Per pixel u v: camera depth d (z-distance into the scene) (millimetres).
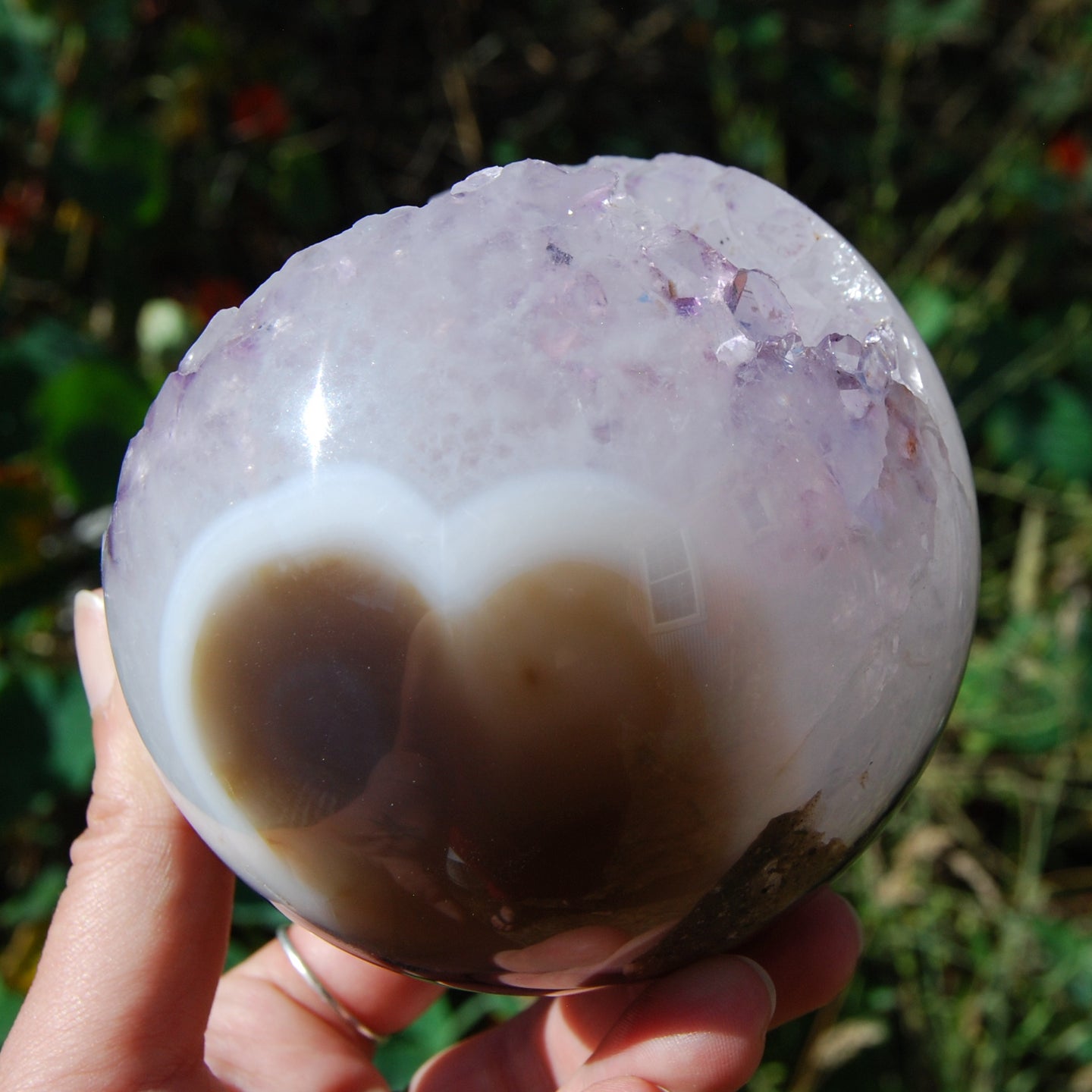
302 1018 188
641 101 375
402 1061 220
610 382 122
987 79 393
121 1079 150
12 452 255
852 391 130
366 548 121
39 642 263
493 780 123
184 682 130
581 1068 154
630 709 121
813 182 371
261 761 128
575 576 119
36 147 292
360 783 125
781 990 178
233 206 338
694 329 125
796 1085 229
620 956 140
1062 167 347
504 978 143
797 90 376
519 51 374
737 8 367
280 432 125
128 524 135
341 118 362
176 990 156
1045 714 268
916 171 370
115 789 160
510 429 121
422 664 121
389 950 140
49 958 156
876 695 130
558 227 129
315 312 129
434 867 128
